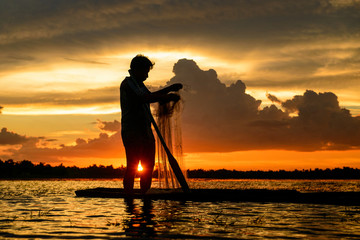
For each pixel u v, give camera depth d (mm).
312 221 5645
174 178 10602
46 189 16656
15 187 19062
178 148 10461
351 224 5371
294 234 4602
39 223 5508
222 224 5336
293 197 8328
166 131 10531
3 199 10086
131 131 9836
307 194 8266
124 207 7613
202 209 7125
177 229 4914
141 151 9977
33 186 20594
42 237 4387
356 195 7941
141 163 10141
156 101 9727
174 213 6566
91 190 11172
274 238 4344
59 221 5715
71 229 4945
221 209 7133
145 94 9672
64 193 13016
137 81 10203
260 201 8422
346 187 20531
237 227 5086
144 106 9953
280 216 6176
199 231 4762
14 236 4465
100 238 4305
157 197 9156
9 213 6809
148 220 5727
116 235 4488
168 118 10523
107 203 8500
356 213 6535
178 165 9758
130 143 9836
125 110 9930
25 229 4973
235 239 4266
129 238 4301
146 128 10016
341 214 6398
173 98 9867
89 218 6020
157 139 10672
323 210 6961
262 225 5258
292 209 7117
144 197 9312
